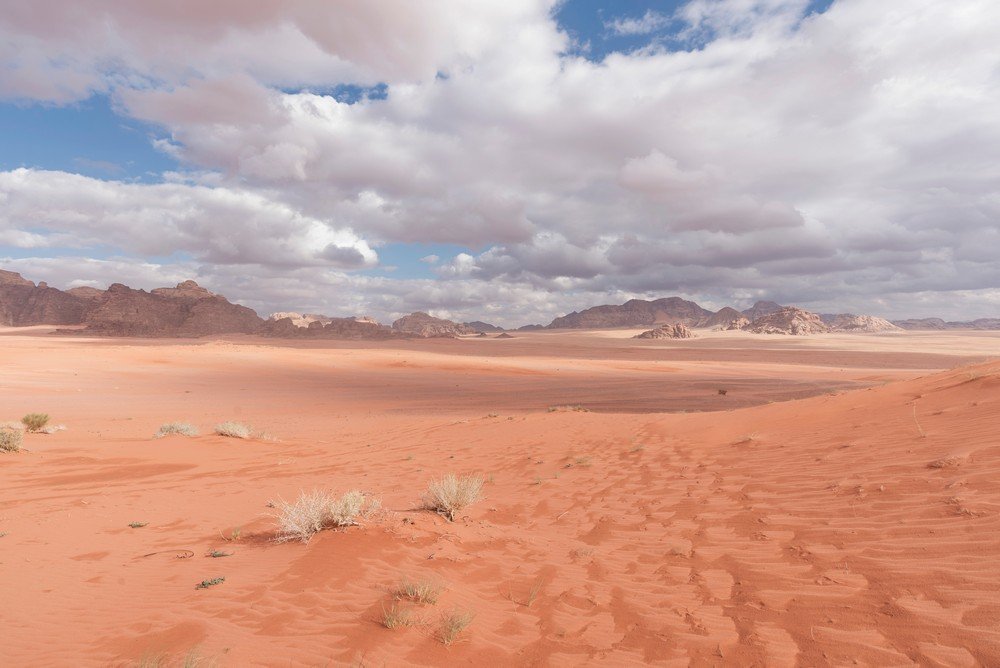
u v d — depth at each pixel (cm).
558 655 418
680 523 757
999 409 917
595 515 864
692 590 524
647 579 568
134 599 545
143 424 2914
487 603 526
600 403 4591
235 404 4397
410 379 7638
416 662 408
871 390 1455
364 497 821
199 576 606
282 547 695
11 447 1639
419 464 1530
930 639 375
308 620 476
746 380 7631
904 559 504
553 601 527
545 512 923
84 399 4294
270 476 1416
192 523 877
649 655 409
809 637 405
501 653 425
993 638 360
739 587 515
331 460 1680
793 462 964
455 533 736
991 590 419
